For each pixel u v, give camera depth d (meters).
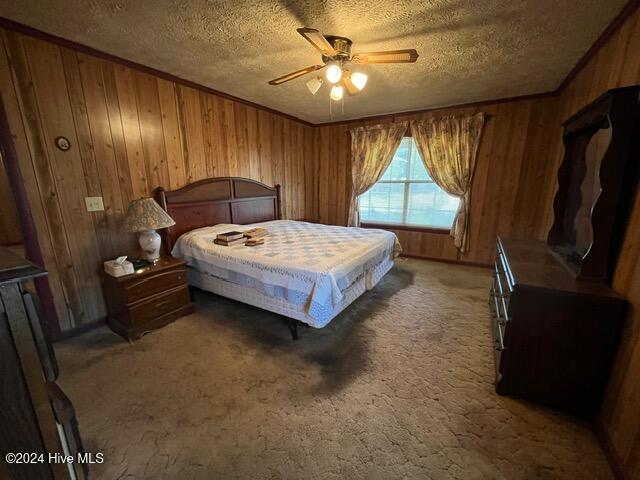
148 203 2.32
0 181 3.98
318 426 1.43
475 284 3.37
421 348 2.10
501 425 1.44
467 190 3.85
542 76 2.78
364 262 2.45
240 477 1.18
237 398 1.62
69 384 1.73
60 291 2.20
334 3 1.61
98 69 2.25
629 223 1.38
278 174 4.32
